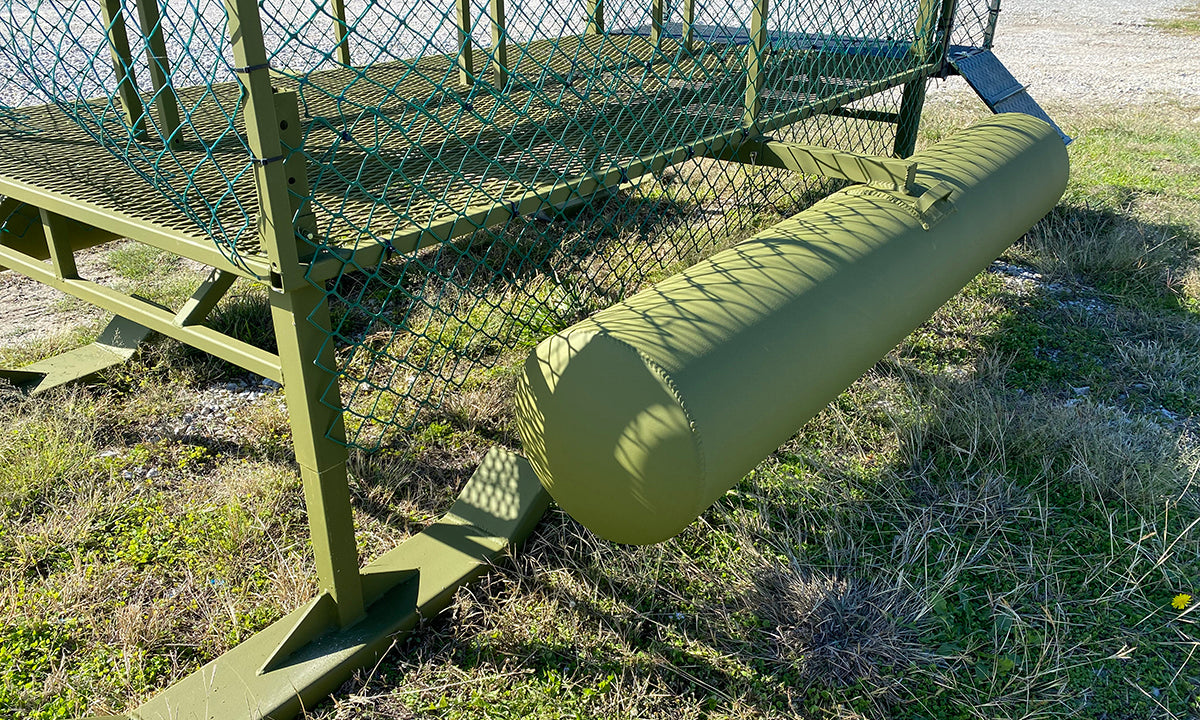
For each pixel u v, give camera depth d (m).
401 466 3.48
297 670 2.51
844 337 2.71
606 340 2.31
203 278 5.10
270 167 1.91
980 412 3.78
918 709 2.56
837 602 2.81
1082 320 4.89
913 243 3.11
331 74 4.66
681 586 2.96
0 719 2.40
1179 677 2.64
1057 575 3.02
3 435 3.48
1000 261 5.62
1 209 3.49
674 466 2.26
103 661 2.62
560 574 2.96
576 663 2.67
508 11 6.49
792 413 2.52
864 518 3.24
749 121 3.58
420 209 2.60
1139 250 5.55
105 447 3.60
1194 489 3.43
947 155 3.78
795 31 4.94
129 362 4.15
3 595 2.81
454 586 2.86
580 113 3.96
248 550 3.05
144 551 3.03
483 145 3.39
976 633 2.81
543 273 4.53
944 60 5.62
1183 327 4.79
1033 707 2.54
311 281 2.09
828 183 6.50
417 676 2.61
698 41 5.77
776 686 2.61
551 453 2.51
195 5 2.05
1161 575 3.03
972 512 3.31
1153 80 11.66
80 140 3.43
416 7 2.24
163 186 2.61
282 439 3.70
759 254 2.81
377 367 4.23
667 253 5.29
